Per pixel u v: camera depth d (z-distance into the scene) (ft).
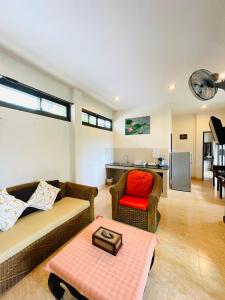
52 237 5.95
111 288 3.26
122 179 9.16
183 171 14.44
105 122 16.28
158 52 6.99
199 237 6.94
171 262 5.45
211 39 6.08
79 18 5.12
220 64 7.91
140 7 4.68
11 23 5.33
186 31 5.66
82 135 12.48
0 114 6.98
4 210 5.52
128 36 5.97
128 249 4.42
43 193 7.22
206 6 4.60
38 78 8.64
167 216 9.04
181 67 8.28
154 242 4.84
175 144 19.92
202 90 6.92
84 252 4.30
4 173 7.13
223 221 8.38
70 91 11.04
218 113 17.37
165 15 4.96
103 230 4.87
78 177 11.39
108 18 5.11
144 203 7.71
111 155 17.17
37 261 5.34
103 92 12.05
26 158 8.13
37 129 8.77
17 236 5.03
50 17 5.08
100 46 6.60
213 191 14.03
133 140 16.55
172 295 4.27
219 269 5.15
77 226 7.33
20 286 4.56
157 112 15.35
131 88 11.21
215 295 4.27
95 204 10.97
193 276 4.88
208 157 19.70
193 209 10.05
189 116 19.22
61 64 8.02
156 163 15.23
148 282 4.66
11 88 7.49
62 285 4.60
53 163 9.88
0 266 4.26
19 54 7.14
